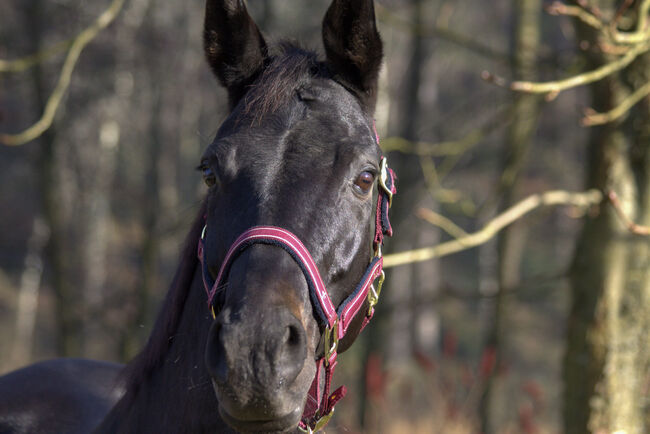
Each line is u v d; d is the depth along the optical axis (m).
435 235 27.97
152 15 15.61
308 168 2.41
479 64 23.61
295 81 2.61
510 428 12.49
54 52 6.30
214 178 2.54
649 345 5.67
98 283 21.83
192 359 2.56
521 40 10.71
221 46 2.85
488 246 25.48
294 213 2.33
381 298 11.76
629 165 5.71
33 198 21.52
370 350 11.48
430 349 25.83
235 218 2.36
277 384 2.02
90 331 20.77
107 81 16.14
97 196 22.02
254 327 2.05
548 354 24.78
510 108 7.43
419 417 11.54
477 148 13.22
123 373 2.99
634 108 5.69
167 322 2.72
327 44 2.75
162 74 15.88
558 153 21.33
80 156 20.34
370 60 2.76
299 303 2.21
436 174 7.61
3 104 15.57
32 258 24.44
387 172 2.85
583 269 5.86
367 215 2.55
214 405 2.46
